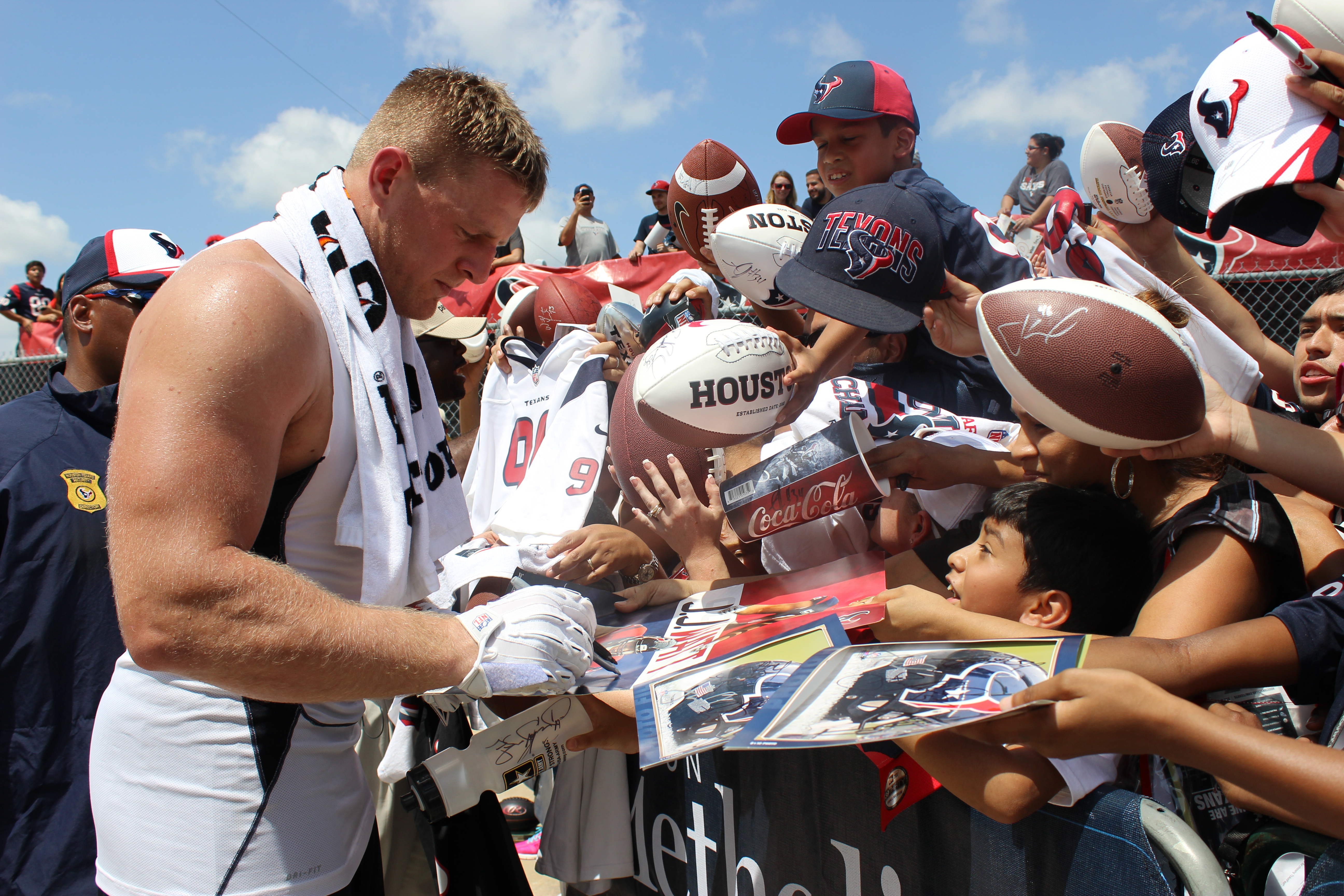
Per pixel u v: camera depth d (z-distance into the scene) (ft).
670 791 6.02
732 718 3.68
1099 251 5.63
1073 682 3.11
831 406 6.72
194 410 3.48
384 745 7.94
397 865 7.41
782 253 7.07
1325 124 4.22
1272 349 6.81
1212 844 3.88
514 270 20.58
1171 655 3.55
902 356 8.00
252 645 3.41
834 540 6.53
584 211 25.88
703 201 8.55
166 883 4.23
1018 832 3.71
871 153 8.29
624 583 7.13
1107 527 4.53
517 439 7.67
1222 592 4.02
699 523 5.97
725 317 14.43
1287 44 4.18
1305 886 3.22
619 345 9.05
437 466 4.98
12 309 31.30
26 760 6.00
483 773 4.63
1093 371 3.98
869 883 4.46
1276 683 3.74
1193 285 6.86
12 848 5.92
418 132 4.38
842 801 4.61
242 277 3.76
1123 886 3.27
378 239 4.57
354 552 4.58
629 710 4.56
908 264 5.72
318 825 4.48
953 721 3.04
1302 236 4.47
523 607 4.14
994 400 7.63
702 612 5.45
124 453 3.47
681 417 5.31
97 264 7.07
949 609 4.31
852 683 3.58
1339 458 4.02
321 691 3.61
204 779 4.25
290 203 4.55
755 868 5.24
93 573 6.28
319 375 4.12
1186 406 3.98
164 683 4.30
